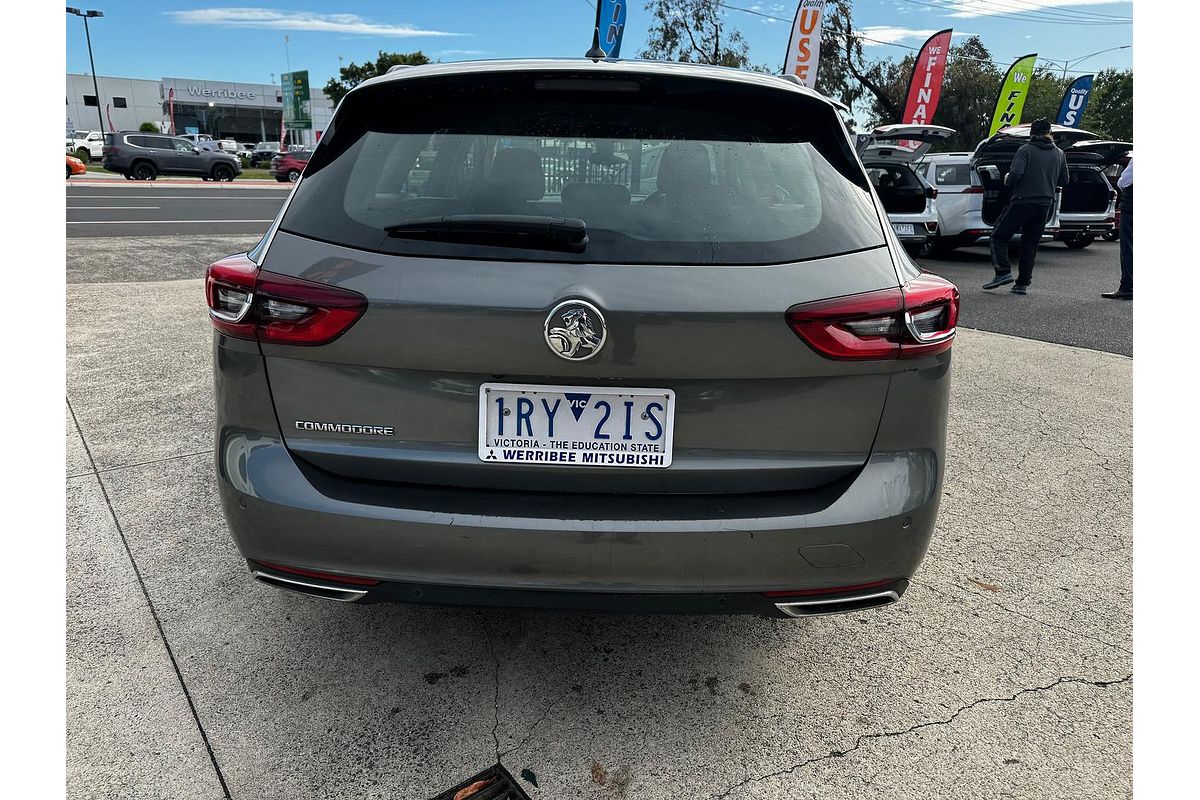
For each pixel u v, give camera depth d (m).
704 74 1.79
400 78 1.77
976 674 2.11
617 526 1.54
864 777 1.75
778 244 1.56
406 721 1.87
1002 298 7.99
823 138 1.80
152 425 3.69
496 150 1.68
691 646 2.21
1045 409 4.30
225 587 2.41
